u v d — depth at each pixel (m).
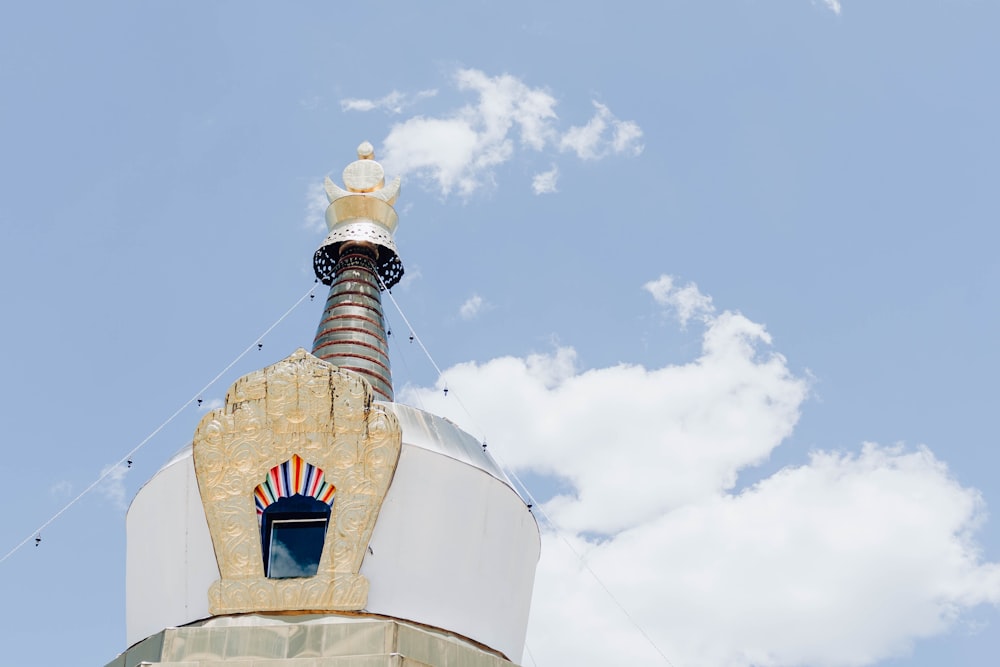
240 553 21.73
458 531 22.53
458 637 21.97
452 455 23.05
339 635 20.61
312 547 22.12
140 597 22.84
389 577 21.69
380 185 28.77
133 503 23.61
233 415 22.77
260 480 22.39
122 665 21.31
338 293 27.45
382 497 22.09
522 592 23.66
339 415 22.59
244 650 20.55
